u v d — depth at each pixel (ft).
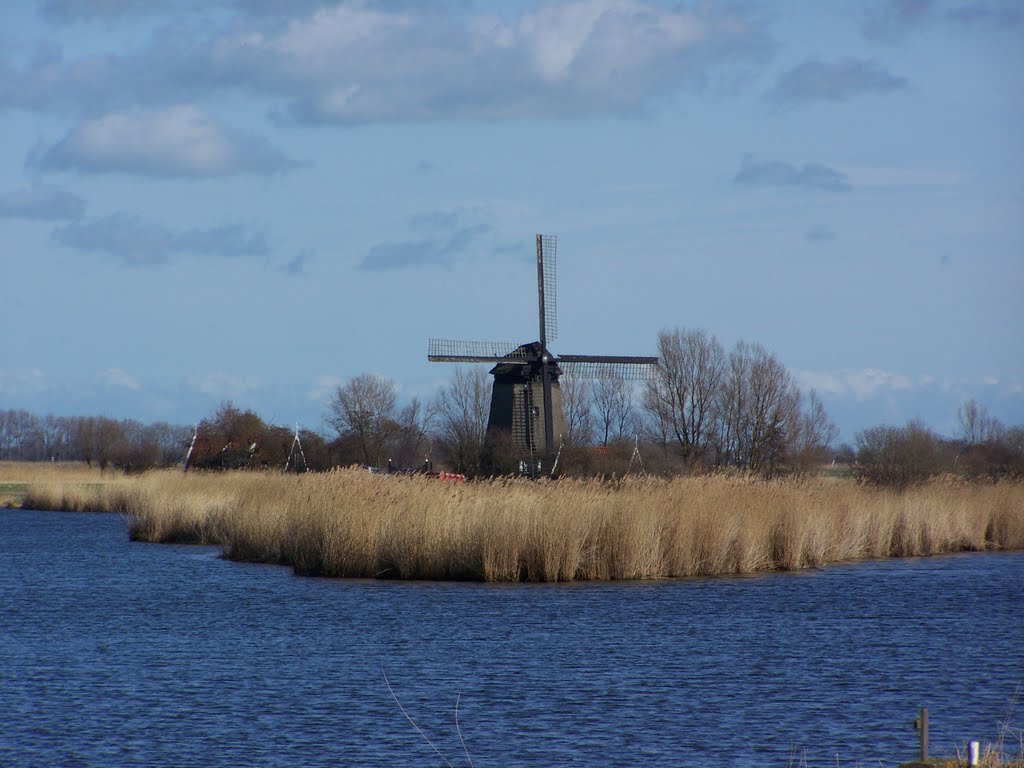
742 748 159.43
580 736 165.37
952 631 249.14
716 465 653.30
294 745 160.97
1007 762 139.03
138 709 180.04
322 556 342.03
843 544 396.37
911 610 278.87
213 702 184.24
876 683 198.18
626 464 576.20
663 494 354.74
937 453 642.63
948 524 434.30
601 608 279.49
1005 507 454.40
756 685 196.44
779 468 630.33
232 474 535.60
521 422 636.89
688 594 302.45
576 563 327.26
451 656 220.23
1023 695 189.78
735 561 351.87
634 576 332.39
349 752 157.89
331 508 347.77
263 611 273.95
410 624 255.50
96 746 160.45
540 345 647.97
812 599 296.51
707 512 350.84
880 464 609.83
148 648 228.63
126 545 449.48
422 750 158.61
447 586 315.99
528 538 328.70
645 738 164.14
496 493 351.25
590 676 203.31
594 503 339.77
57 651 225.56
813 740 163.02
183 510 462.60
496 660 216.95
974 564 387.14
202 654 222.28
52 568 366.84
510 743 162.09
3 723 171.83
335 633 245.04
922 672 207.31
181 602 289.33
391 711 178.91
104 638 239.71
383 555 336.90
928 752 155.33
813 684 197.06
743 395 650.43
